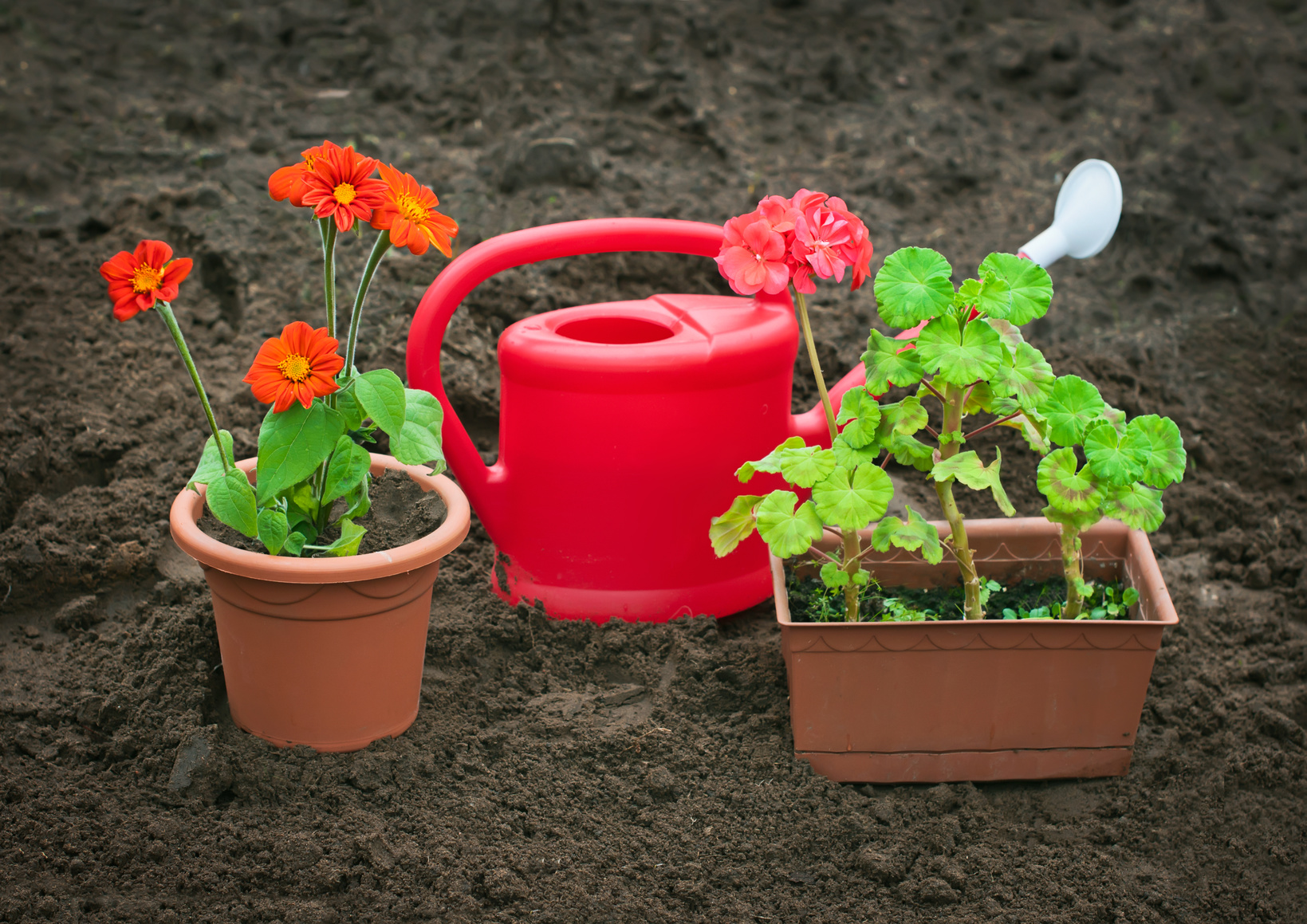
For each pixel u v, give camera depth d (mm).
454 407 3326
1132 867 2918
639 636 3080
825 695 2939
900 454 2924
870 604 3016
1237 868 2920
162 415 3291
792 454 2918
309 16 4555
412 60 4297
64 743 2961
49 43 4293
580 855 2904
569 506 3066
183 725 2959
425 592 2945
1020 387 2883
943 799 2955
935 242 3658
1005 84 4531
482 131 3904
